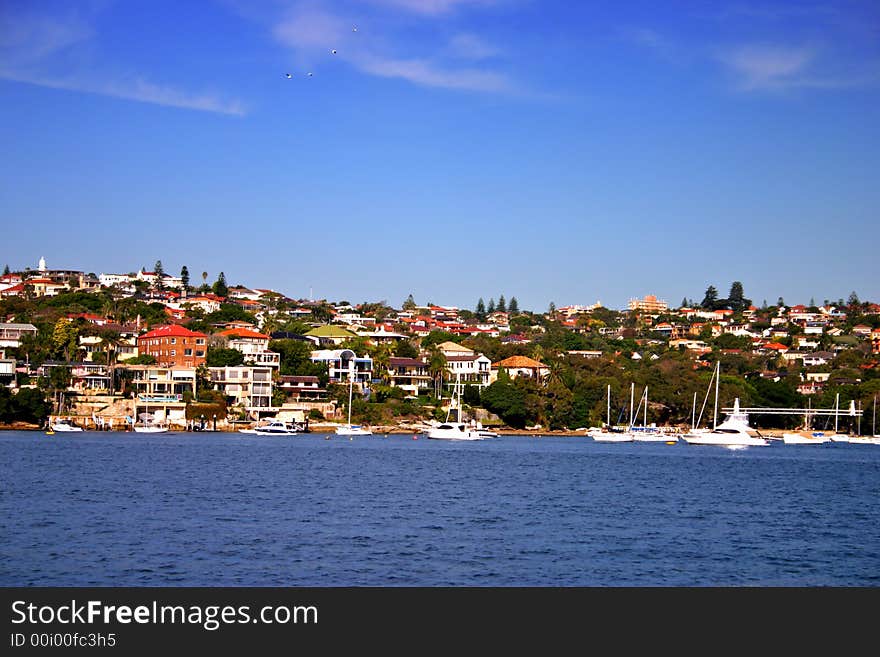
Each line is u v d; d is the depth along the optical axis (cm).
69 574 5797
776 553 6919
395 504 8906
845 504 9969
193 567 6016
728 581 6088
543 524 7881
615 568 6303
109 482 10144
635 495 10256
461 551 6650
